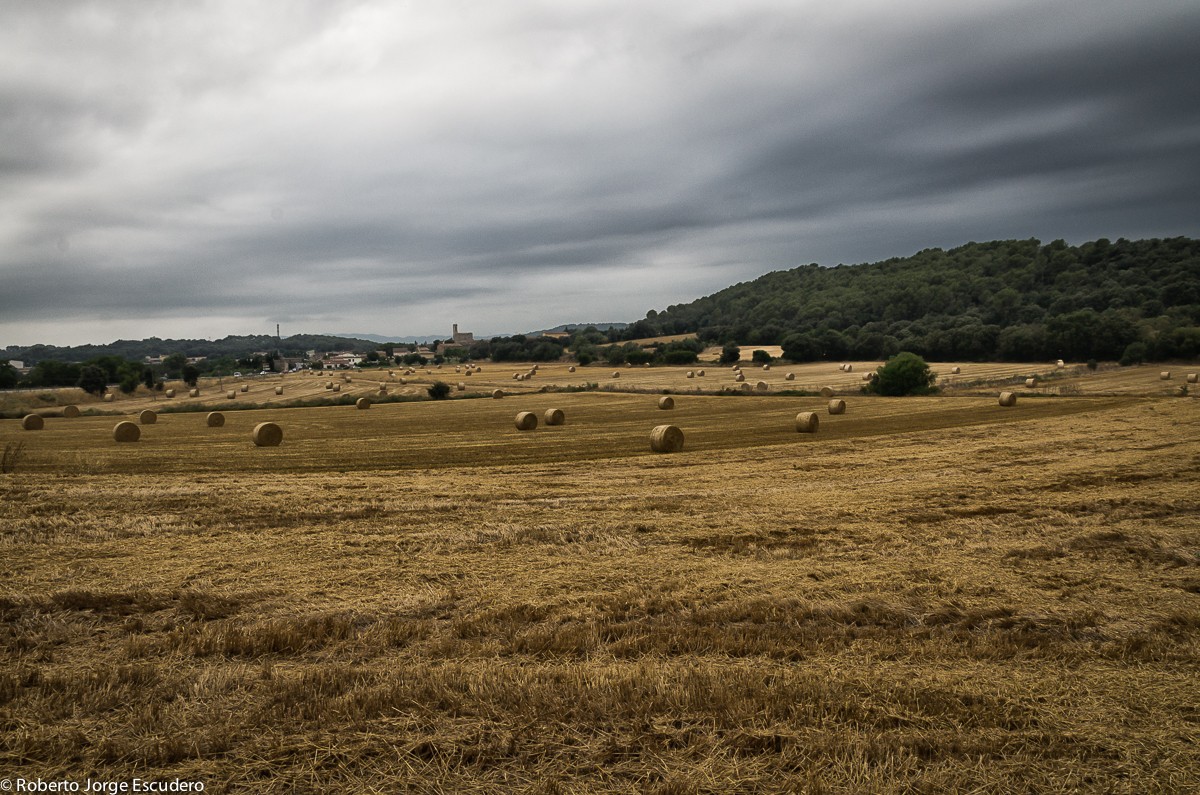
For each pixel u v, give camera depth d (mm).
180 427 42000
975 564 10156
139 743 5031
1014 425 33281
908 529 12414
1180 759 4852
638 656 6875
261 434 30500
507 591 9016
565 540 11836
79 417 53562
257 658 6953
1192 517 12867
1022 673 6363
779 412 45750
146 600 8609
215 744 4996
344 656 6988
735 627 7703
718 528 12594
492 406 57625
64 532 12297
